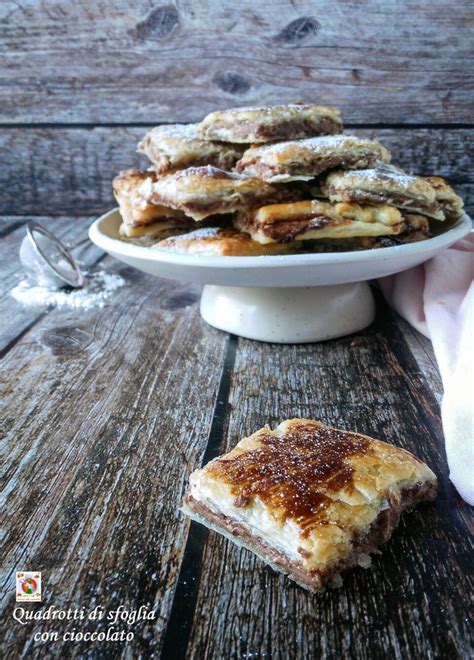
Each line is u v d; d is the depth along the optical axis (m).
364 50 0.59
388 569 0.19
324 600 0.18
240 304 0.36
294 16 0.58
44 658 0.17
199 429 0.27
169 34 0.60
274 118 0.36
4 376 0.32
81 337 0.37
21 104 0.63
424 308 0.34
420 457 0.25
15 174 0.66
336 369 0.32
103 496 0.23
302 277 0.31
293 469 0.21
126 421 0.28
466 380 0.24
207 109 0.62
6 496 0.23
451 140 0.61
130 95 0.62
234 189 0.33
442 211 0.37
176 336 0.37
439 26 0.57
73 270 0.46
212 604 0.18
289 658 0.17
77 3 0.59
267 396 0.30
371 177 0.33
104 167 0.65
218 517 0.21
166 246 0.35
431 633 0.17
